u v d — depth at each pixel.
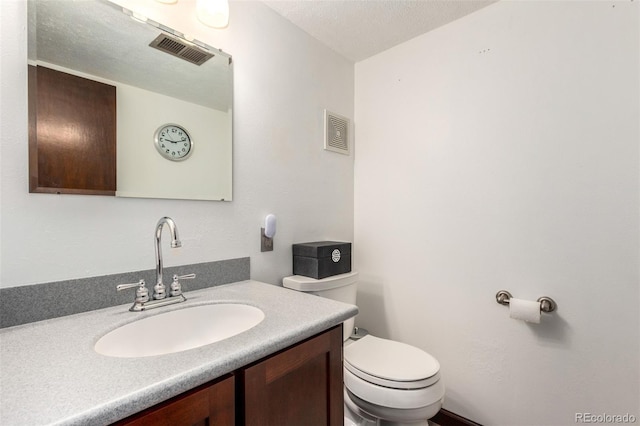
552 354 1.30
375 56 1.92
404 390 1.14
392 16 1.54
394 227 1.82
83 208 0.92
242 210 1.35
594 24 1.22
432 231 1.67
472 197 1.53
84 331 0.77
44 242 0.85
